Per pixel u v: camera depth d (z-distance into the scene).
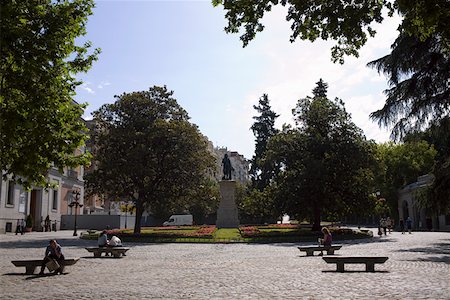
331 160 44.31
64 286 13.09
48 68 14.73
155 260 21.44
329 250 24.03
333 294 11.03
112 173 42.84
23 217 55.09
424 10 10.46
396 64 27.05
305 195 43.75
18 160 14.72
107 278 14.84
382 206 53.75
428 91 26.55
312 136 46.94
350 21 11.86
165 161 44.28
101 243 23.69
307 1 12.23
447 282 12.73
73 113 15.62
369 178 46.09
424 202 29.11
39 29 14.35
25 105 13.97
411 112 27.25
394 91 27.88
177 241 36.69
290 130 47.84
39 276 15.44
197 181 45.25
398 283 12.64
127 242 37.38
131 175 43.09
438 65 26.16
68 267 18.30
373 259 15.49
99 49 16.34
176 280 14.15
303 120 47.78
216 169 48.47
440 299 10.21
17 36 13.42
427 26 11.26
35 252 25.75
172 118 46.34
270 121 91.69
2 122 13.65
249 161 91.88
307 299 10.44
